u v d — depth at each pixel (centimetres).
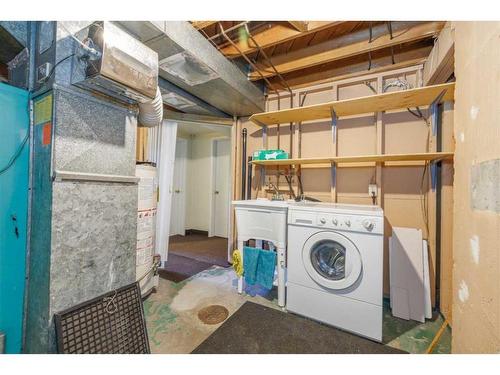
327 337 159
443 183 191
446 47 159
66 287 119
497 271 82
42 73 124
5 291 121
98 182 134
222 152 464
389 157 200
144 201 205
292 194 276
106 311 129
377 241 159
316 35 214
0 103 119
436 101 197
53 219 115
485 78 92
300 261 186
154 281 224
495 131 85
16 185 125
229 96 243
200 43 178
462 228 111
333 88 253
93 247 131
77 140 125
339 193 251
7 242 122
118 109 145
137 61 124
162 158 282
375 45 197
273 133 293
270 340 155
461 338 109
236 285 241
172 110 293
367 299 160
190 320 177
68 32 121
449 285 181
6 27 123
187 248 378
